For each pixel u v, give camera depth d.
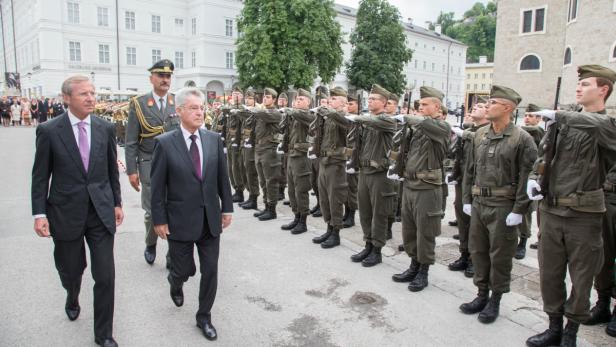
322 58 35.47
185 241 3.51
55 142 3.21
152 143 4.95
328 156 5.75
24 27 43.78
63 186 3.25
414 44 60.69
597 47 25.33
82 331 3.60
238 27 35.72
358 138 5.34
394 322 3.88
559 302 3.50
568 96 27.64
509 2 36.50
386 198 5.18
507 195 3.81
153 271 4.89
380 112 5.16
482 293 4.10
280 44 33.88
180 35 43.12
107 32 39.44
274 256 5.47
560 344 3.50
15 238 5.89
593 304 4.32
